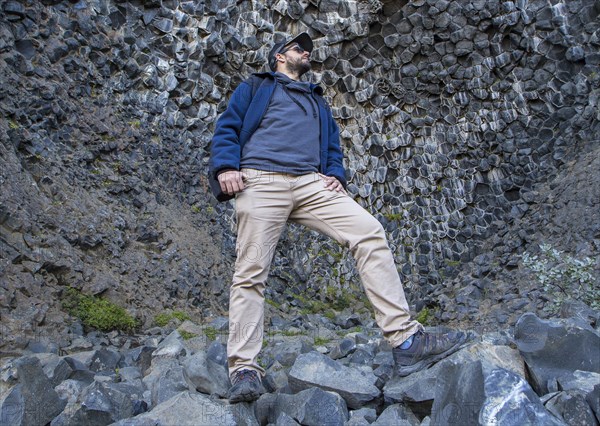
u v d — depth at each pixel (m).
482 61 7.87
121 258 5.58
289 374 2.79
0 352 3.86
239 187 2.64
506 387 2.10
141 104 6.93
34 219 4.90
